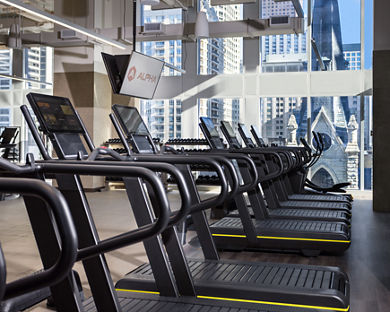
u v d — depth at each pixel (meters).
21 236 5.33
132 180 2.94
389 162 7.55
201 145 10.21
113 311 2.38
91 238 2.35
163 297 2.92
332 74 10.24
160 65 8.85
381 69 7.50
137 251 4.61
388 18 7.45
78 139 2.79
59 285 2.08
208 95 10.98
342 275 3.28
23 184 1.15
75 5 10.18
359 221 6.71
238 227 4.81
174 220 1.92
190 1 10.02
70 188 2.36
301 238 4.53
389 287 3.59
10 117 13.23
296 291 2.84
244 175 5.04
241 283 3.01
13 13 10.42
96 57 10.29
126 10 10.99
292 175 7.73
